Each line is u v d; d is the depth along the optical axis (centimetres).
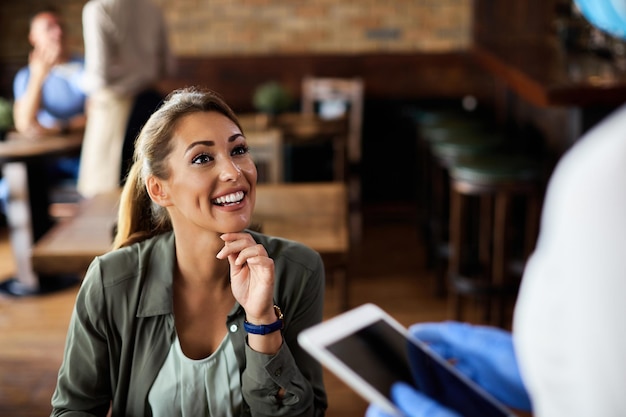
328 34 556
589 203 49
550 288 56
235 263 136
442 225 415
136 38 408
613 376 50
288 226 277
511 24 493
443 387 90
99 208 304
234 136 141
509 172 324
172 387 146
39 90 420
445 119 462
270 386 138
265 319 136
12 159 375
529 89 293
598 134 51
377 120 562
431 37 553
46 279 418
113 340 147
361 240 497
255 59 556
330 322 97
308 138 459
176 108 141
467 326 114
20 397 304
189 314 148
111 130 407
